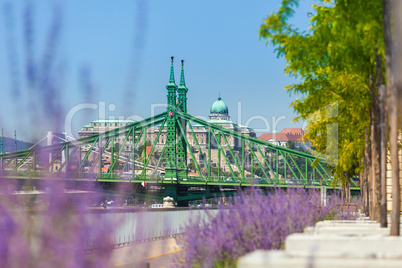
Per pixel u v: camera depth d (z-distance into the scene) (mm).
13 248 4316
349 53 17297
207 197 132750
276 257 6730
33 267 4324
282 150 128875
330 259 6750
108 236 4562
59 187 4500
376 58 14609
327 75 23266
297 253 7180
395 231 11125
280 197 13984
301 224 12938
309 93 23594
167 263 18516
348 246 8523
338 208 27594
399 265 6305
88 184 4828
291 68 18547
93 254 4523
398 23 12195
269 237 10805
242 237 10758
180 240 13125
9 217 4371
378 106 14930
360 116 23125
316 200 21234
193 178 135250
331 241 8508
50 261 4332
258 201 12195
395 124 11570
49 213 4410
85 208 4543
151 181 124688
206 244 11156
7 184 4457
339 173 36062
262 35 16984
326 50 17844
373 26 14117
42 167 4484
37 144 4102
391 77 11969
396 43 12180
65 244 4375
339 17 14898
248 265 6141
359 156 31031
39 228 4379
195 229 12125
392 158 11484
